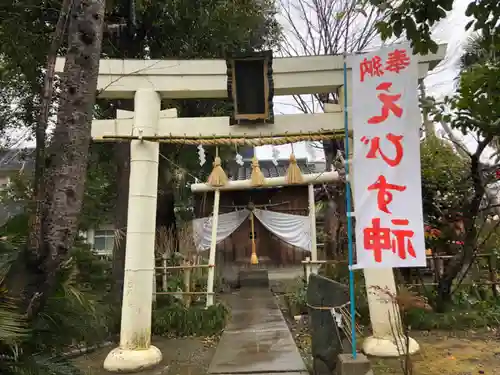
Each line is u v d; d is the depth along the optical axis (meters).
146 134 6.00
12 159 12.18
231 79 5.90
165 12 8.58
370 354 5.62
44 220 3.19
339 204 10.70
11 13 7.16
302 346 6.38
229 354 5.90
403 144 4.58
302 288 9.30
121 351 5.51
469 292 8.23
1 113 9.67
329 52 12.09
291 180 6.64
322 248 12.26
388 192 4.52
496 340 6.29
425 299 7.73
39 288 3.11
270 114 5.97
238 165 14.82
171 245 9.10
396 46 4.73
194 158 11.52
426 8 3.90
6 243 3.31
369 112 4.71
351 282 4.52
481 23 3.93
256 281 12.52
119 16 8.66
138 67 6.14
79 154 3.34
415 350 5.67
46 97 3.44
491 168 7.43
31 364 2.91
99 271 7.26
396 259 4.39
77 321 3.67
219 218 12.34
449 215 8.24
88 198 9.47
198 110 11.09
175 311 7.57
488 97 5.29
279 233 12.30
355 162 4.66
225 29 9.18
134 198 5.89
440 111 6.75
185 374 5.21
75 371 3.23
